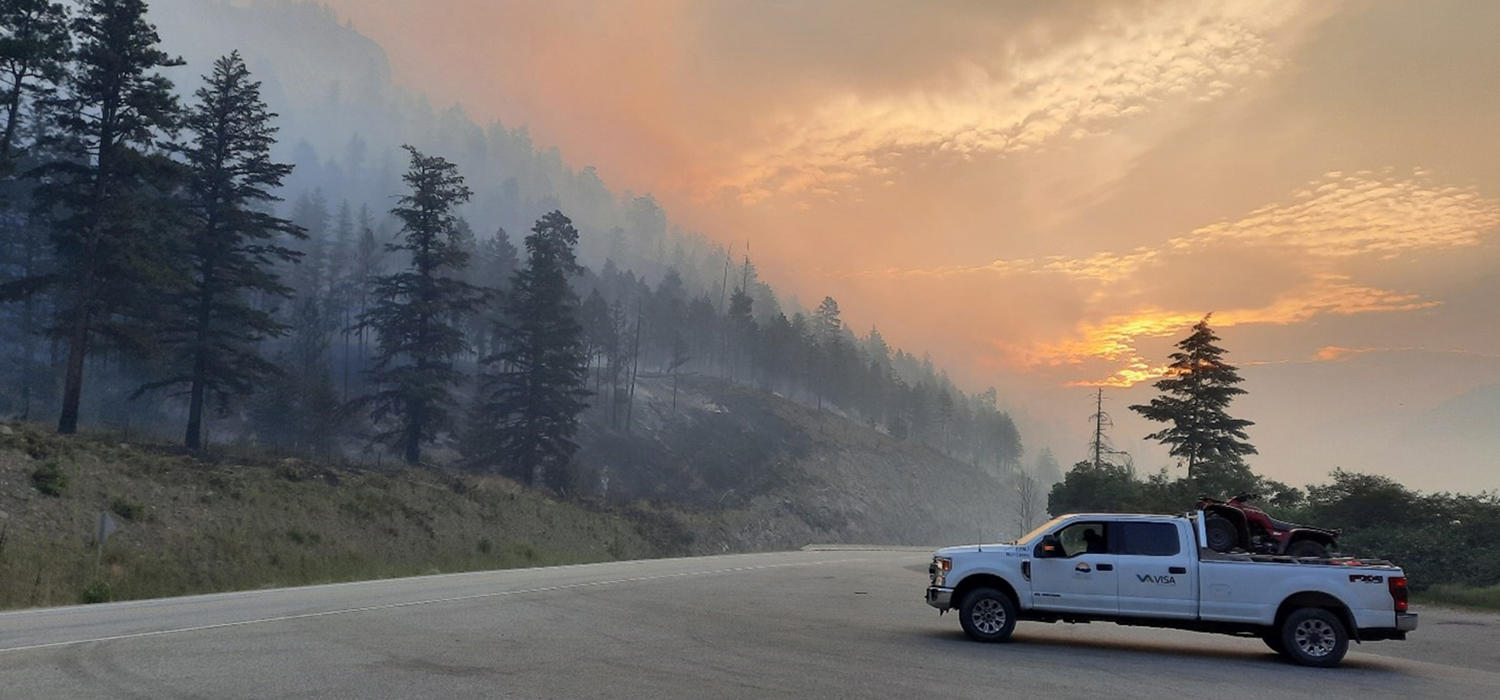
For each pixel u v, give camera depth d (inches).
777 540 3331.7
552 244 2438.5
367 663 426.6
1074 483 1925.4
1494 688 449.7
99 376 2532.0
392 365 4023.1
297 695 353.1
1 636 505.0
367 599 744.3
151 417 2516.0
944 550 589.0
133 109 1380.4
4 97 1323.8
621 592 842.8
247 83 1571.1
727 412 4982.8
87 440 1263.5
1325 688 437.1
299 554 1216.8
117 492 1139.3
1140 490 1723.7
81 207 1348.4
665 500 3260.3
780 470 4367.6
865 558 1729.8
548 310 2279.8
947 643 548.1
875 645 531.5
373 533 1409.9
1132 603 536.1
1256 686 436.1
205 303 1541.6
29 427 1214.9
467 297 2031.3
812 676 422.9
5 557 878.4
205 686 367.6
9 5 1293.1
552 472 2309.3
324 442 2389.3
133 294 1421.0
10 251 2305.6
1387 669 507.8
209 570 1070.4
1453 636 677.3
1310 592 518.3
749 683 401.4
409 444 1931.6
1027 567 555.2
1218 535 558.9
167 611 650.8
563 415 2305.6
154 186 1385.3
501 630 556.4
